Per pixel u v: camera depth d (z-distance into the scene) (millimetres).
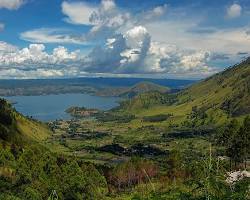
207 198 13852
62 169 115438
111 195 124375
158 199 15977
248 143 130250
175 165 137875
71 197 109188
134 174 146125
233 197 13891
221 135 146250
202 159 14727
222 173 14969
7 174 115312
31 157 119875
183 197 14859
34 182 103938
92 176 135000
